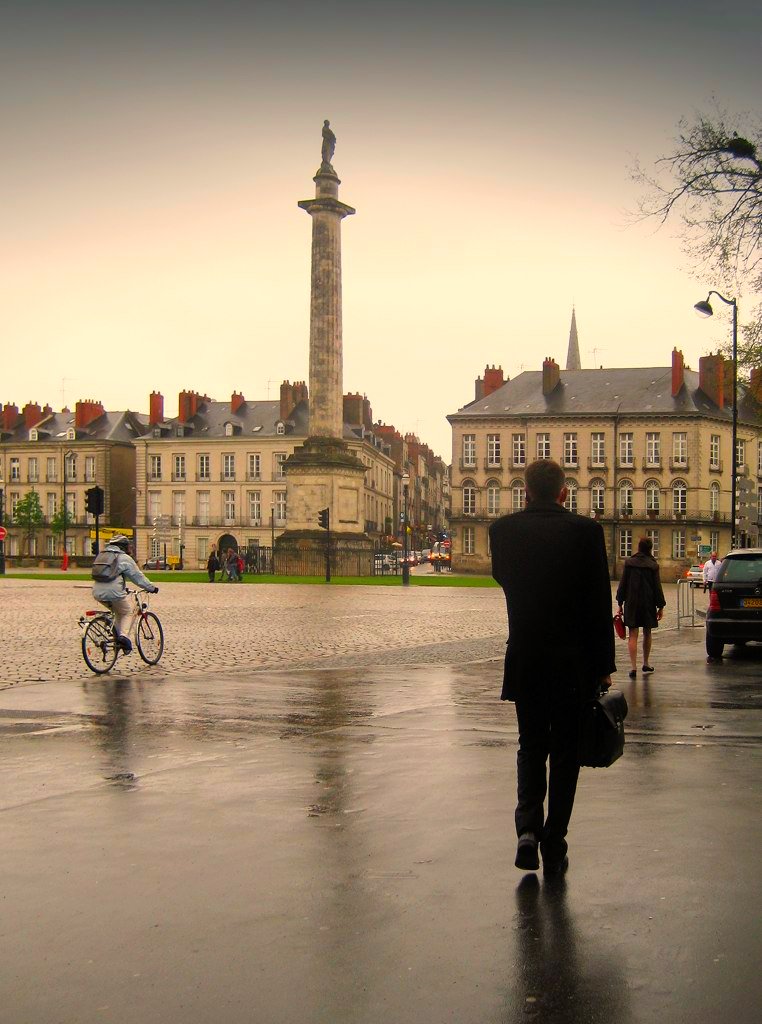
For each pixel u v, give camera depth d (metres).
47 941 4.91
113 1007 4.23
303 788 7.96
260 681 14.58
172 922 5.14
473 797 7.66
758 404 25.22
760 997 4.30
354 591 46.69
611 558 84.62
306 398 105.06
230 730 10.56
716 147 18.56
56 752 9.39
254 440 101.75
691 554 82.75
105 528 87.31
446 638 22.31
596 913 5.24
